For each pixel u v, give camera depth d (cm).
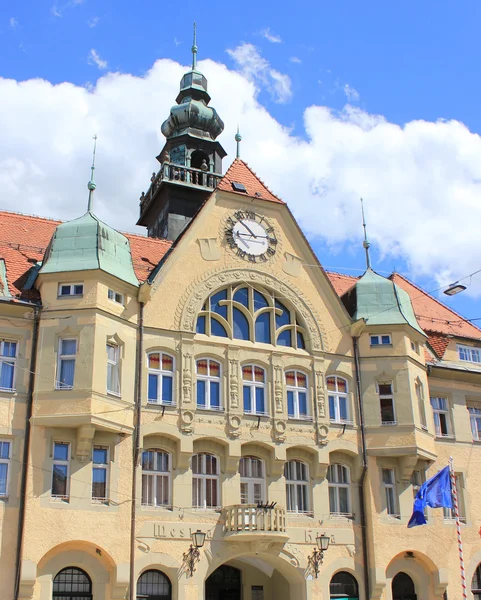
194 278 3375
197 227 3466
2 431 2831
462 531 3575
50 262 3103
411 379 3550
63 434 2886
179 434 3108
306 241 3681
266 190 3762
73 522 2797
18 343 2977
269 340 3466
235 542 3078
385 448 3422
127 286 3167
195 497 3112
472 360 4034
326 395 3453
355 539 3309
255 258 3544
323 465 3338
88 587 2838
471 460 3762
